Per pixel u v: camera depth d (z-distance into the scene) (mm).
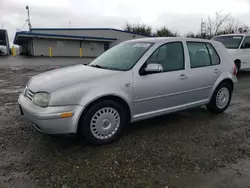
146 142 3500
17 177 2582
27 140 3486
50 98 3000
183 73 4102
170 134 3816
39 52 30453
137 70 3605
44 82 3279
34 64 17203
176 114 4871
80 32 35188
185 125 4238
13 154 3074
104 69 3715
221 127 4180
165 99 3947
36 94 3133
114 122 3461
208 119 4594
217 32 26297
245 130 4066
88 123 3225
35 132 3770
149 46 3896
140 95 3621
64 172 2682
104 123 3367
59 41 31375
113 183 2506
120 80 3422
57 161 2918
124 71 3527
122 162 2920
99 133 3350
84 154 3107
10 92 6781
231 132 3963
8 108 5051
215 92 4742
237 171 2783
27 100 3336
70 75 3436
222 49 4949
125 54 4031
